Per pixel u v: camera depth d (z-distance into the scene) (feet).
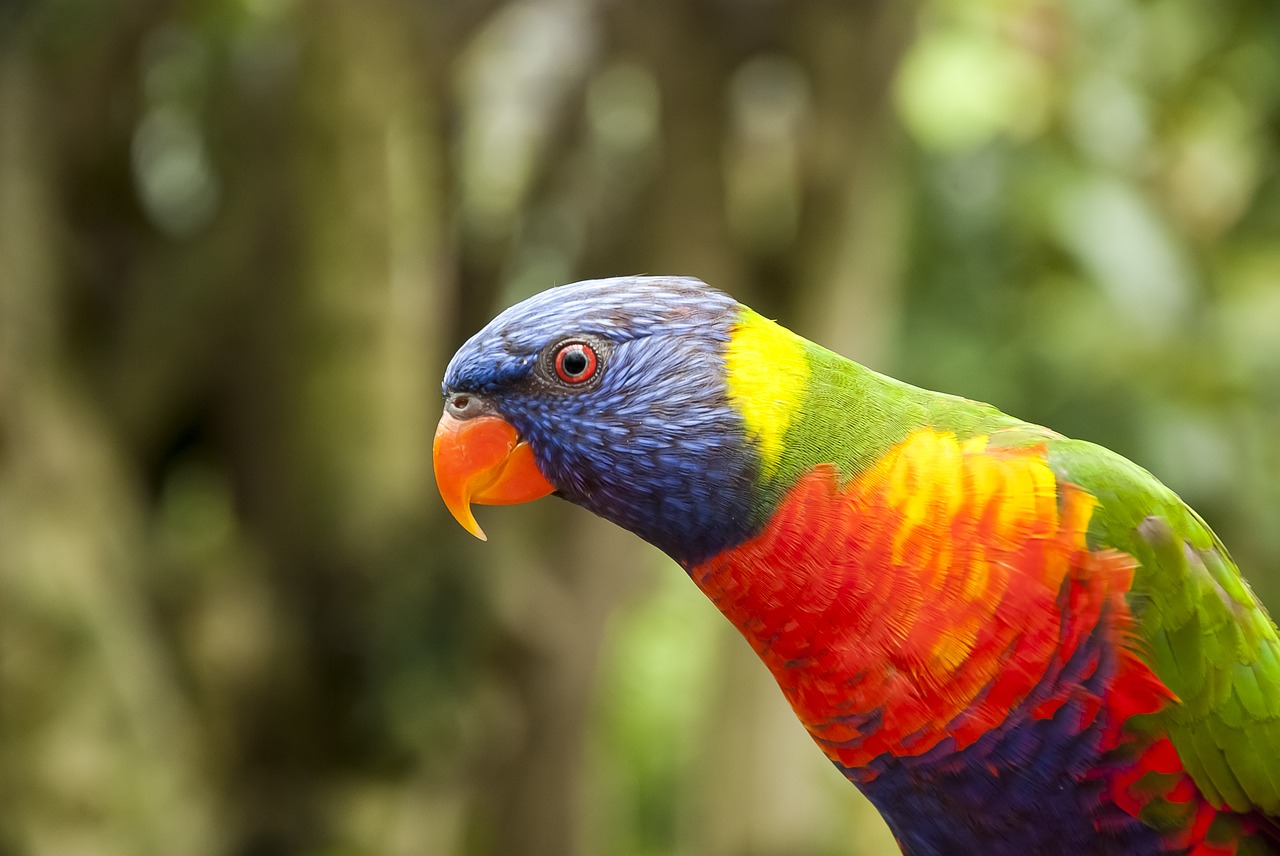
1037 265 24.57
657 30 17.47
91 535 16.26
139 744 15.96
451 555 18.40
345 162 17.34
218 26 18.40
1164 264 23.89
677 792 26.68
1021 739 7.62
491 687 19.77
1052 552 7.49
